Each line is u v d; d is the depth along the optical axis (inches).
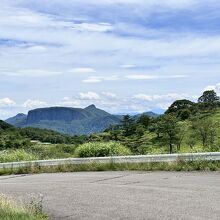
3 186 638.5
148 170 710.5
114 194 490.6
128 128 5885.8
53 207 439.5
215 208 381.1
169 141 4633.4
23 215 374.9
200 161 673.0
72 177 693.9
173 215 363.6
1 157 1029.8
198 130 4500.5
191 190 479.5
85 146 949.2
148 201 433.4
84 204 445.1
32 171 850.8
